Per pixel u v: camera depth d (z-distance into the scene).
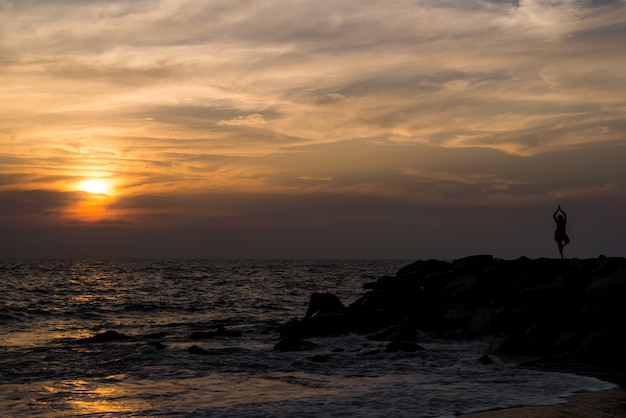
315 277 123.94
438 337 27.84
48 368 21.31
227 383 18.27
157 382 18.52
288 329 31.55
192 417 13.88
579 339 22.16
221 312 49.12
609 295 22.17
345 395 16.08
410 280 33.88
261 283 97.88
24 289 77.88
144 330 36.62
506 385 17.16
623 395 15.71
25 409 14.88
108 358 23.67
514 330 25.81
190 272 156.00
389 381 18.28
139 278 118.00
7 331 35.69
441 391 16.39
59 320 42.12
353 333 30.75
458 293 30.06
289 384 18.00
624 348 20.34
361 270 179.38
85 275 132.00
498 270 30.09
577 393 15.98
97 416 14.04
